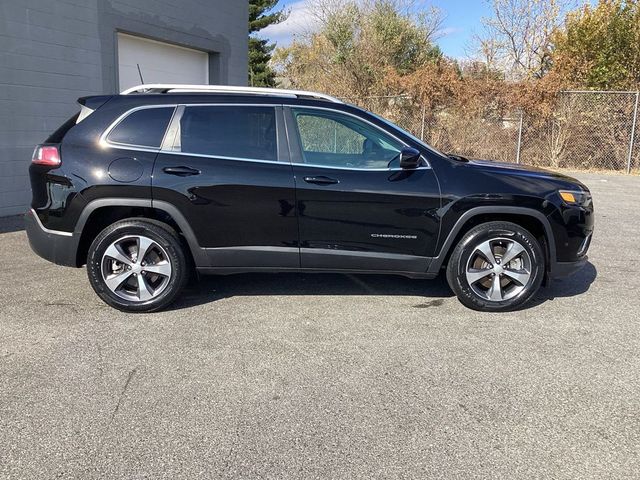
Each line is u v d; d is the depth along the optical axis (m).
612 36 15.10
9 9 7.16
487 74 20.28
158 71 9.97
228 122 4.20
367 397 3.02
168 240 4.16
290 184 4.11
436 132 16.06
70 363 3.36
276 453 2.51
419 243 4.24
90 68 8.35
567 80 15.41
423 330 3.99
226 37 11.28
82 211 4.07
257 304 4.50
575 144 14.93
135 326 3.97
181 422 2.75
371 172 4.19
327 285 5.04
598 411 2.91
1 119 7.30
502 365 3.44
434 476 2.37
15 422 2.72
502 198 4.18
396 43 22.66
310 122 4.27
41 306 4.33
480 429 2.73
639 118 14.24
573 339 3.86
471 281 4.31
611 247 6.67
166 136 4.15
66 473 2.35
